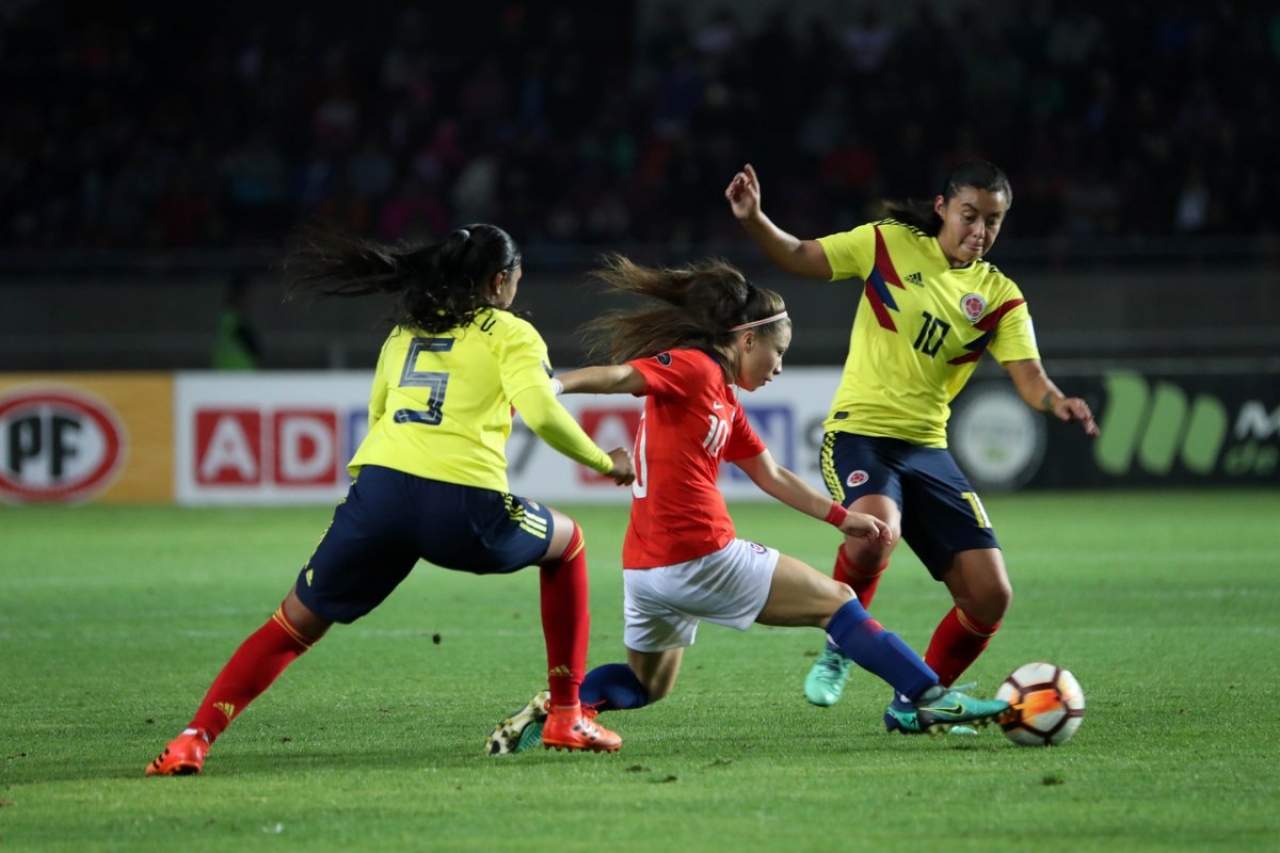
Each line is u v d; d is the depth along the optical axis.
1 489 60.69
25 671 26.66
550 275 74.50
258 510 58.88
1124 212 77.69
